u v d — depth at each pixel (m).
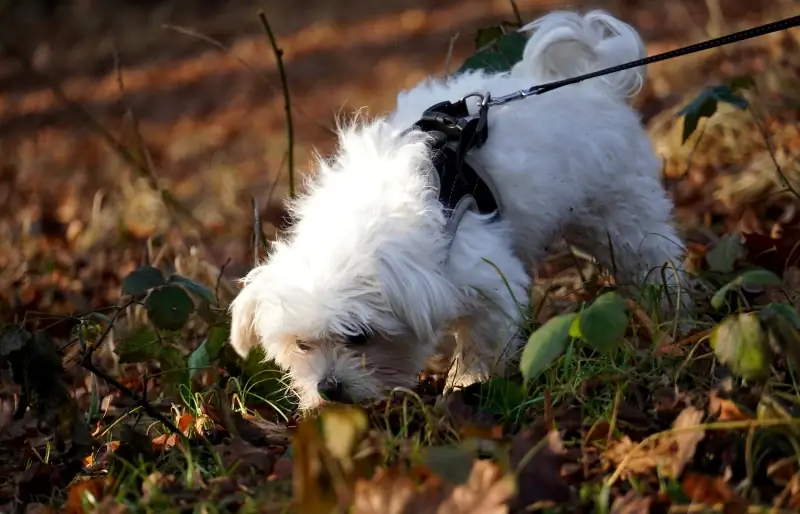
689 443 2.85
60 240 7.88
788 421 2.75
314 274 3.58
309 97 13.30
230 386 4.10
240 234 7.09
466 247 3.77
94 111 14.62
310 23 18.94
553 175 4.14
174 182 9.88
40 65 18.02
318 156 4.90
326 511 2.64
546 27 4.48
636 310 3.83
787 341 2.91
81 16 20.83
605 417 3.20
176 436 3.56
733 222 5.53
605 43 4.55
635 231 4.56
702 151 6.70
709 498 2.64
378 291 3.55
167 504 2.93
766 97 7.07
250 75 15.62
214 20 20.48
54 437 3.81
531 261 4.29
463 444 2.87
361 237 3.58
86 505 3.00
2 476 3.77
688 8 12.02
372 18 18.61
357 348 3.71
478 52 5.21
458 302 3.75
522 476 2.77
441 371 4.38
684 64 8.69
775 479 2.75
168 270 5.95
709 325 3.88
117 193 8.59
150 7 21.52
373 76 13.73
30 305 6.07
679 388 3.35
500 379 3.50
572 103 4.30
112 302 5.90
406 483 2.57
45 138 13.36
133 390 4.49
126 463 3.22
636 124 4.59
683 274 4.50
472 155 4.05
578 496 2.77
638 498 2.64
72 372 4.73
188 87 15.48
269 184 9.06
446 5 18.58
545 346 2.85
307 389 3.77
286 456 3.20
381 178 3.77
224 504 2.88
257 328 3.94
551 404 3.38
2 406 4.48
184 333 5.00
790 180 5.71
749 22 9.87
